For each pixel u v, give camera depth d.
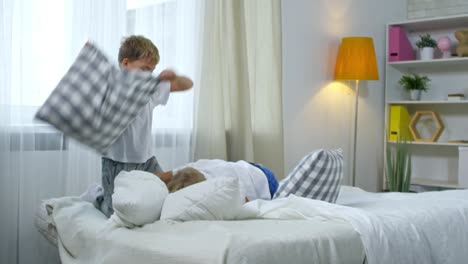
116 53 2.74
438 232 1.93
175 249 1.53
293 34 3.88
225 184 1.84
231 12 3.27
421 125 4.80
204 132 3.15
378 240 1.71
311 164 2.06
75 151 2.62
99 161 2.71
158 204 1.88
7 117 2.35
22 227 2.45
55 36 2.54
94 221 1.99
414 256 1.79
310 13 4.02
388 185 4.61
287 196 2.11
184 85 2.08
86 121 1.88
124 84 1.95
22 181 2.44
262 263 1.44
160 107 2.99
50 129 2.53
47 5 2.52
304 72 3.97
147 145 2.19
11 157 2.40
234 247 1.44
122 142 2.11
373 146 4.67
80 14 2.61
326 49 4.17
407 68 4.87
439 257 1.89
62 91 1.86
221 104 3.16
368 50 4.07
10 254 2.39
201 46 3.17
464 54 4.35
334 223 1.77
